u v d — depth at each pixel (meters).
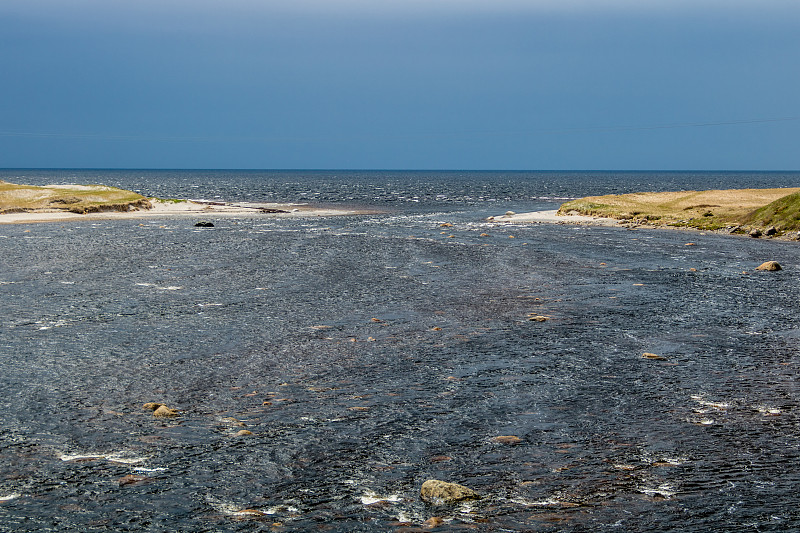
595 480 12.88
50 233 62.41
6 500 11.95
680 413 16.56
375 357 21.48
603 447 14.45
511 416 16.30
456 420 16.02
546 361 21.16
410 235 63.03
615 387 18.59
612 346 23.08
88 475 12.95
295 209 107.31
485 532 10.95
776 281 37.38
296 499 12.09
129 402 17.08
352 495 12.24
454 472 13.23
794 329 25.83
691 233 66.06
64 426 15.41
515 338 24.12
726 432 15.30
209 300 31.00
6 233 61.97
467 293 33.12
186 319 26.97
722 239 60.44
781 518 11.43
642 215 80.81
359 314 28.16
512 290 34.03
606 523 11.25
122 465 13.39
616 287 35.16
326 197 150.50
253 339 23.77
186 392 17.92
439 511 11.65
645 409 16.83
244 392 17.97
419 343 23.34
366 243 55.81
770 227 64.19
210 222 74.56
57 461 13.55
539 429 15.48
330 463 13.59
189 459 13.70
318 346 22.84
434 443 14.62
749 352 22.39
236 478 12.90
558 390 18.30
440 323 26.52
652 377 19.53
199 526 11.12
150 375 19.41
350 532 10.96
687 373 19.97
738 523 11.27
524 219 83.12
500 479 12.91
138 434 14.99
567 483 12.75
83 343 22.98
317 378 19.27
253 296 32.06
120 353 21.75
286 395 17.77
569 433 15.23
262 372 19.81
